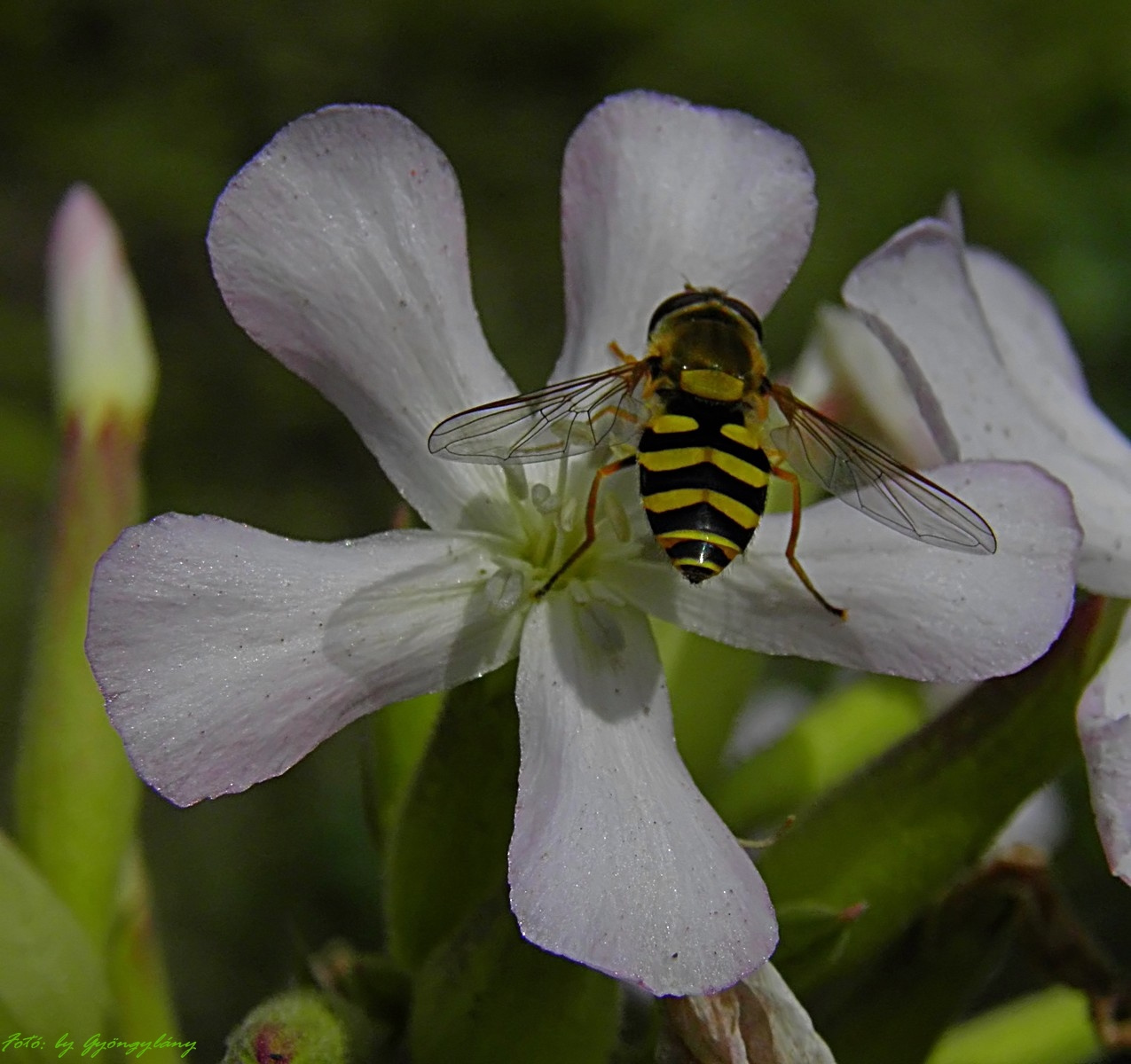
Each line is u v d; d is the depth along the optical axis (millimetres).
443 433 102
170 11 366
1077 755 109
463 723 106
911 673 103
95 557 117
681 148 110
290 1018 104
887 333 106
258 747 99
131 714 98
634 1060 108
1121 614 108
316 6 375
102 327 120
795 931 108
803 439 106
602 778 101
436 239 106
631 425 106
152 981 117
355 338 105
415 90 377
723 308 107
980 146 321
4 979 110
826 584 105
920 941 111
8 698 248
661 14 364
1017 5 344
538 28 372
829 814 109
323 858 228
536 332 340
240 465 315
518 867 97
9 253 323
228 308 103
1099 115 316
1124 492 110
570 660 104
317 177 104
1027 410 110
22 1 354
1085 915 198
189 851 237
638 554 107
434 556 105
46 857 115
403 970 109
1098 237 284
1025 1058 122
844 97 343
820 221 324
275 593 101
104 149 342
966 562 104
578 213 109
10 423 279
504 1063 105
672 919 97
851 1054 111
